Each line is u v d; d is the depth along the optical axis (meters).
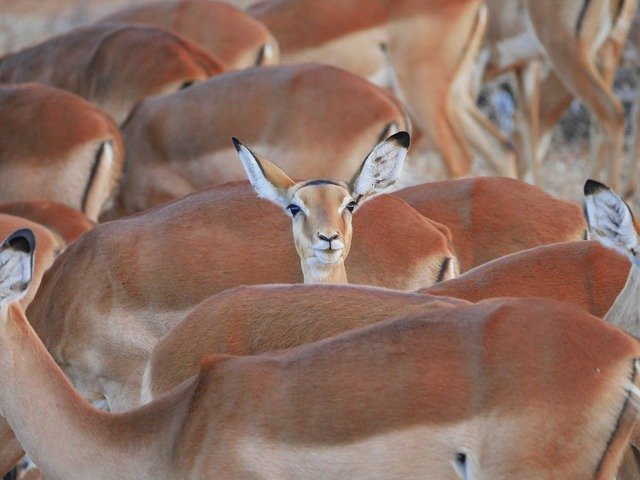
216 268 13.41
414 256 13.45
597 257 11.89
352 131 18.14
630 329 10.59
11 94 19.34
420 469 9.33
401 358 9.38
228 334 11.02
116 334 13.53
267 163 12.89
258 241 13.50
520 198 14.47
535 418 9.06
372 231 13.48
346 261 13.38
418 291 12.03
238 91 18.75
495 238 14.29
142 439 10.13
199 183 18.95
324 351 9.64
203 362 9.98
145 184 19.19
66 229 16.38
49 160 18.84
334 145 18.17
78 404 10.46
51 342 13.69
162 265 13.49
